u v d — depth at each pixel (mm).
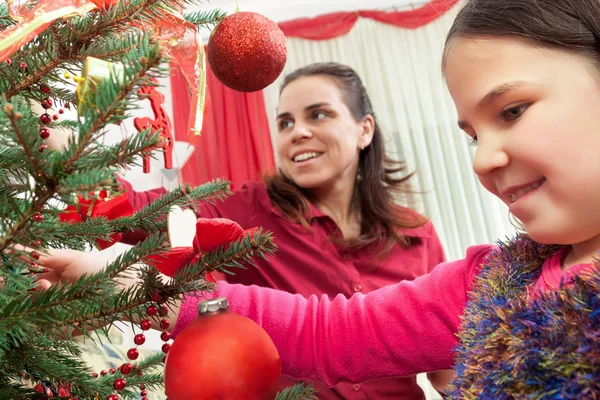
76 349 523
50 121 534
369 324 641
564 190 437
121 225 526
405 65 2641
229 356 400
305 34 2617
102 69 368
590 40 448
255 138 2387
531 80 443
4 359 451
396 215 1231
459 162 2588
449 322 615
